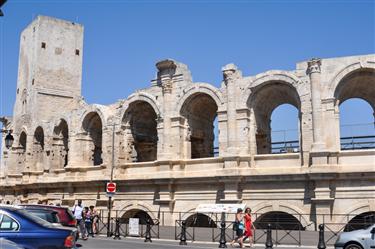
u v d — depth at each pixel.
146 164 50.47
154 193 48.94
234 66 45.25
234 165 43.34
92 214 43.78
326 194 38.88
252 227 36.75
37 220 20.42
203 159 46.22
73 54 73.50
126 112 53.69
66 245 19.84
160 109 49.78
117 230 41.31
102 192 53.84
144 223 48.81
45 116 69.06
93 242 36.50
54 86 70.69
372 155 38.75
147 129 57.09
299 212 40.38
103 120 55.19
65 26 73.44
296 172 40.78
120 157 52.81
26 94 72.19
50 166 62.94
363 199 38.16
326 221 38.59
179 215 46.53
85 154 58.53
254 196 42.59
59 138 63.94
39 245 19.44
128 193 51.12
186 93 48.00
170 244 36.34
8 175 72.00
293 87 42.50
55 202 60.47
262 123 47.22
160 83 50.69
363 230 27.06
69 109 70.38
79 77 73.50
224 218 41.47
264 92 45.06
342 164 39.53
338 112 40.75
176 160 47.38
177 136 48.03
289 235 35.84
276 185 41.78
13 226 19.61
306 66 42.06
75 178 57.03
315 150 39.72
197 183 45.94
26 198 66.62
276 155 42.69
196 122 51.06
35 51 70.38
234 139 44.06
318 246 32.12
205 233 40.25
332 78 40.78
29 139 67.94
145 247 32.88
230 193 43.12
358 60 40.12
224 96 45.50
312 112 40.78
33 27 72.56
